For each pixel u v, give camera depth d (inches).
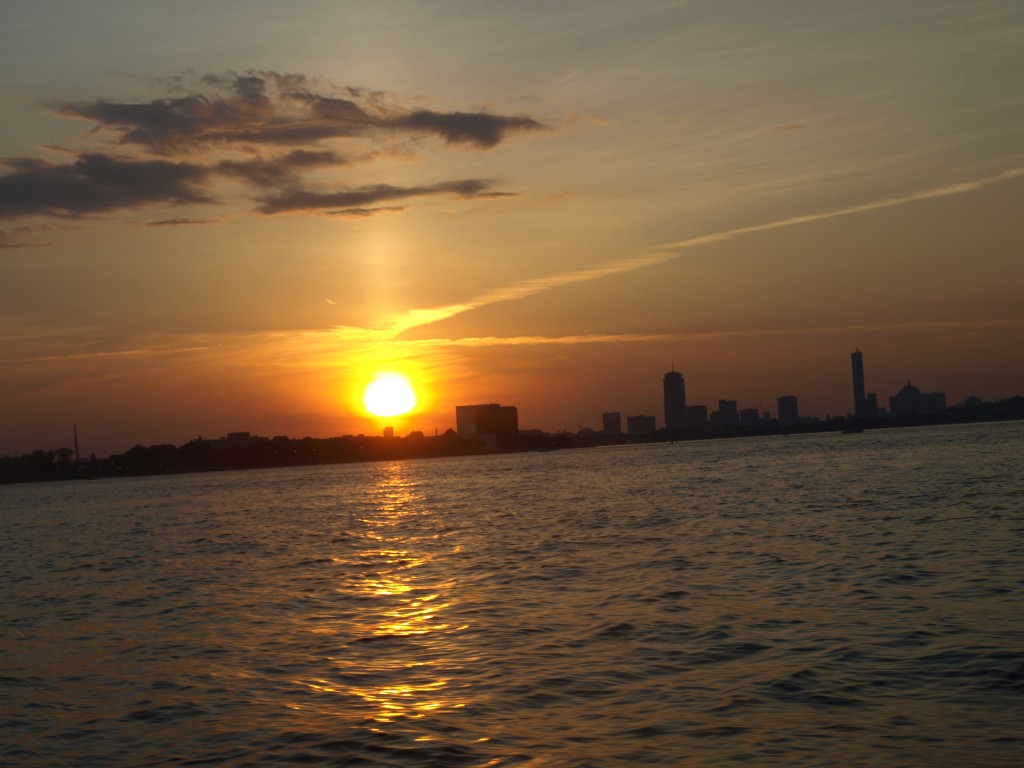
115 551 2839.6
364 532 3068.4
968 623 1114.1
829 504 2977.4
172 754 802.8
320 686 999.0
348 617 1412.4
